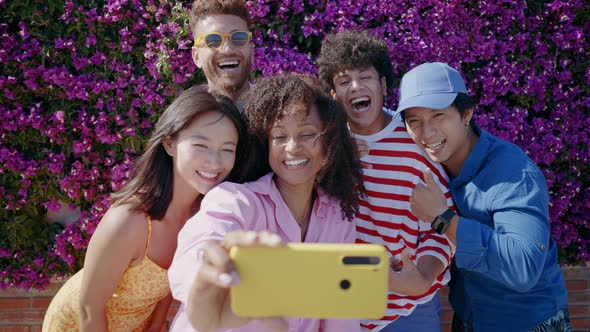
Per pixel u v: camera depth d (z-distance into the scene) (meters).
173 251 2.11
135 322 2.24
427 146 2.19
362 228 2.32
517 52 3.42
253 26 3.25
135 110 3.21
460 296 2.41
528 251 1.92
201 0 2.77
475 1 3.36
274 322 1.25
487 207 2.10
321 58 2.46
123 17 3.21
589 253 3.52
